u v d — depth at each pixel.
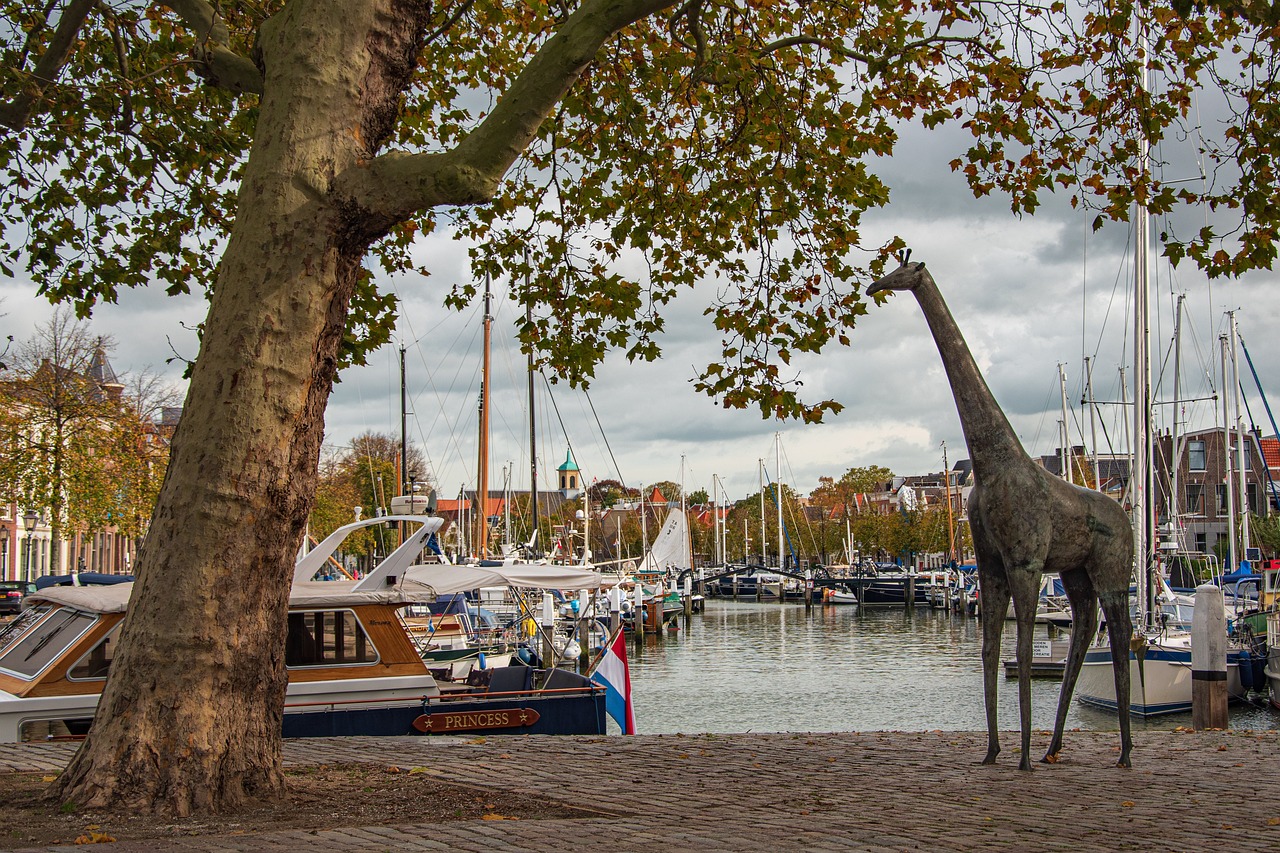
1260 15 9.80
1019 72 13.37
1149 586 33.50
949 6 13.45
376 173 8.14
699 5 12.71
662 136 15.52
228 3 11.54
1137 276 34.47
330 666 15.16
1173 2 9.97
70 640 13.74
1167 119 13.80
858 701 36.47
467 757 10.70
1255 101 12.70
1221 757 11.85
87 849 6.11
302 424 8.05
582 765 10.41
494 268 15.82
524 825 7.10
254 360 7.82
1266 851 7.00
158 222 14.52
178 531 7.72
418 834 6.68
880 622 76.06
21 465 37.62
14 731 13.22
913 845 6.89
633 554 127.19
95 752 7.59
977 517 10.85
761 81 14.62
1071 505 10.73
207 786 7.59
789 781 9.77
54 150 13.77
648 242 15.16
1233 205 13.29
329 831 6.74
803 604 101.94
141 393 42.03
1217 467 67.88
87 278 14.37
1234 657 31.42
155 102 14.02
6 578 52.38
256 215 7.97
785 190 14.58
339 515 73.81
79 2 11.60
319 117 8.12
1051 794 9.27
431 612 33.06
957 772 10.49
